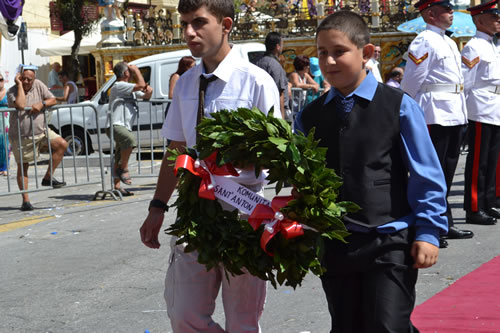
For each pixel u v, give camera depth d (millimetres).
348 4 18562
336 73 2654
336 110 2717
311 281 5047
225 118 2623
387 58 18172
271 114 2557
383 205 2643
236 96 2955
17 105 8258
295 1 18969
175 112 3117
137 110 9266
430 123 5832
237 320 2932
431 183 2619
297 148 2492
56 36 24531
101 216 7719
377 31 18359
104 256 5953
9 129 8344
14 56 18312
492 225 6594
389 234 2625
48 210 8336
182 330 2893
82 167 13523
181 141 3137
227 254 2580
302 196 2469
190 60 9586
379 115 2662
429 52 5785
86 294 4930
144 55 19750
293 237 2494
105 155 13805
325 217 2455
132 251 6070
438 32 5879
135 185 10336
